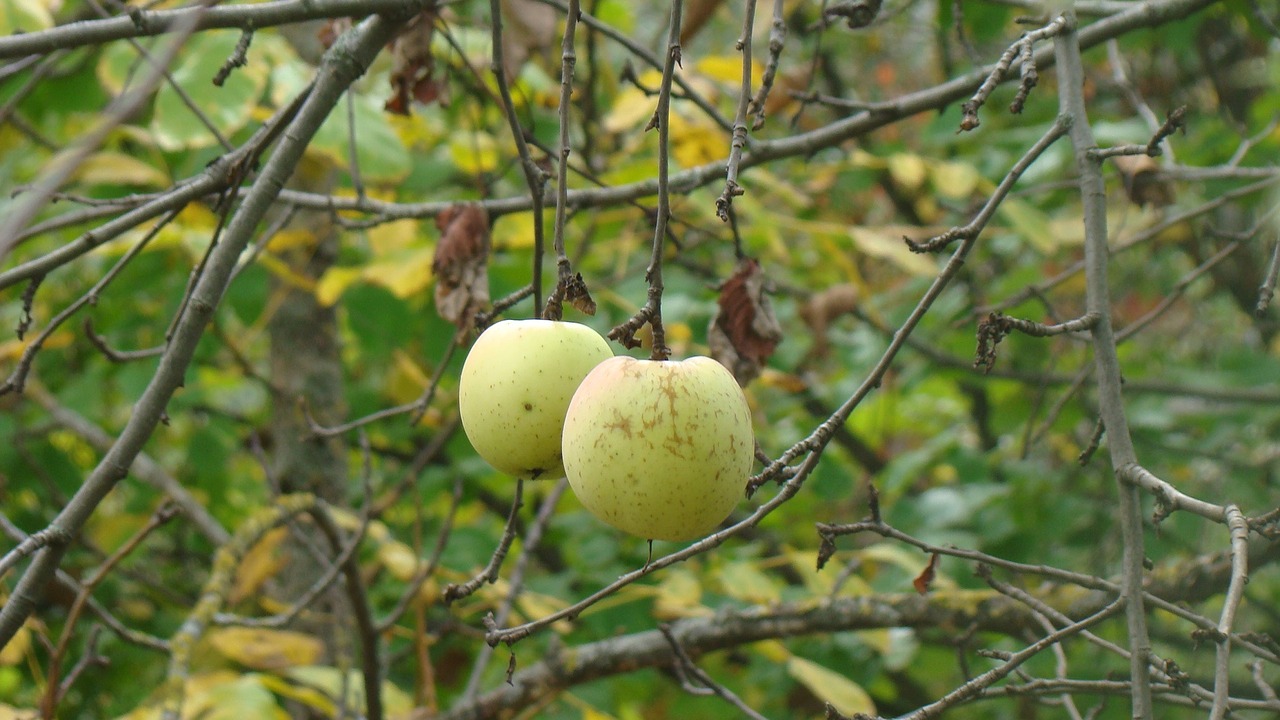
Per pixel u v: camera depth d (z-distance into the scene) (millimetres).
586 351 1604
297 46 3863
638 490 1406
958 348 4789
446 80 2584
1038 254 4953
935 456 4551
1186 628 3920
